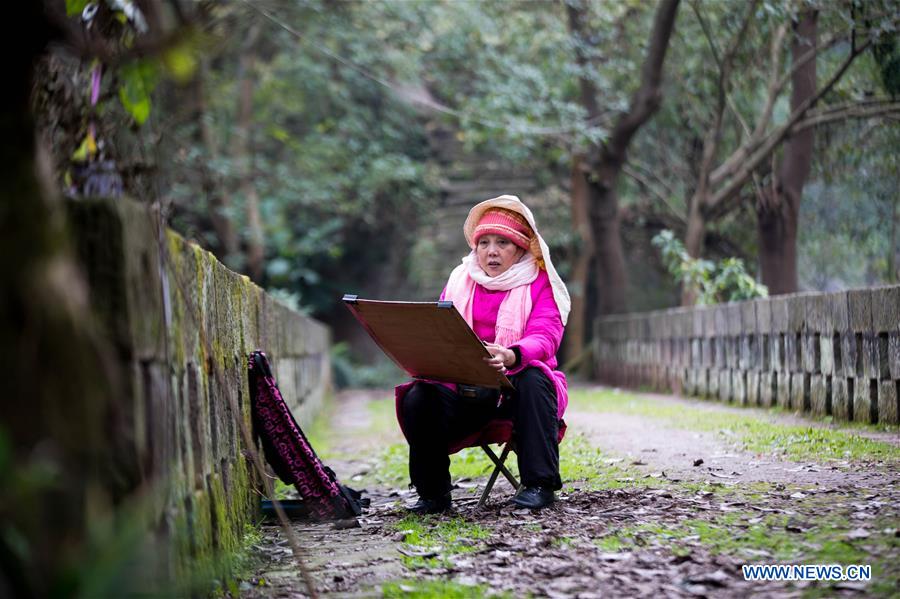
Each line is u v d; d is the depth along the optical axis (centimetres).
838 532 410
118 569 206
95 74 389
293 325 1032
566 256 2273
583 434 889
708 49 1659
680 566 375
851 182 1562
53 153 397
